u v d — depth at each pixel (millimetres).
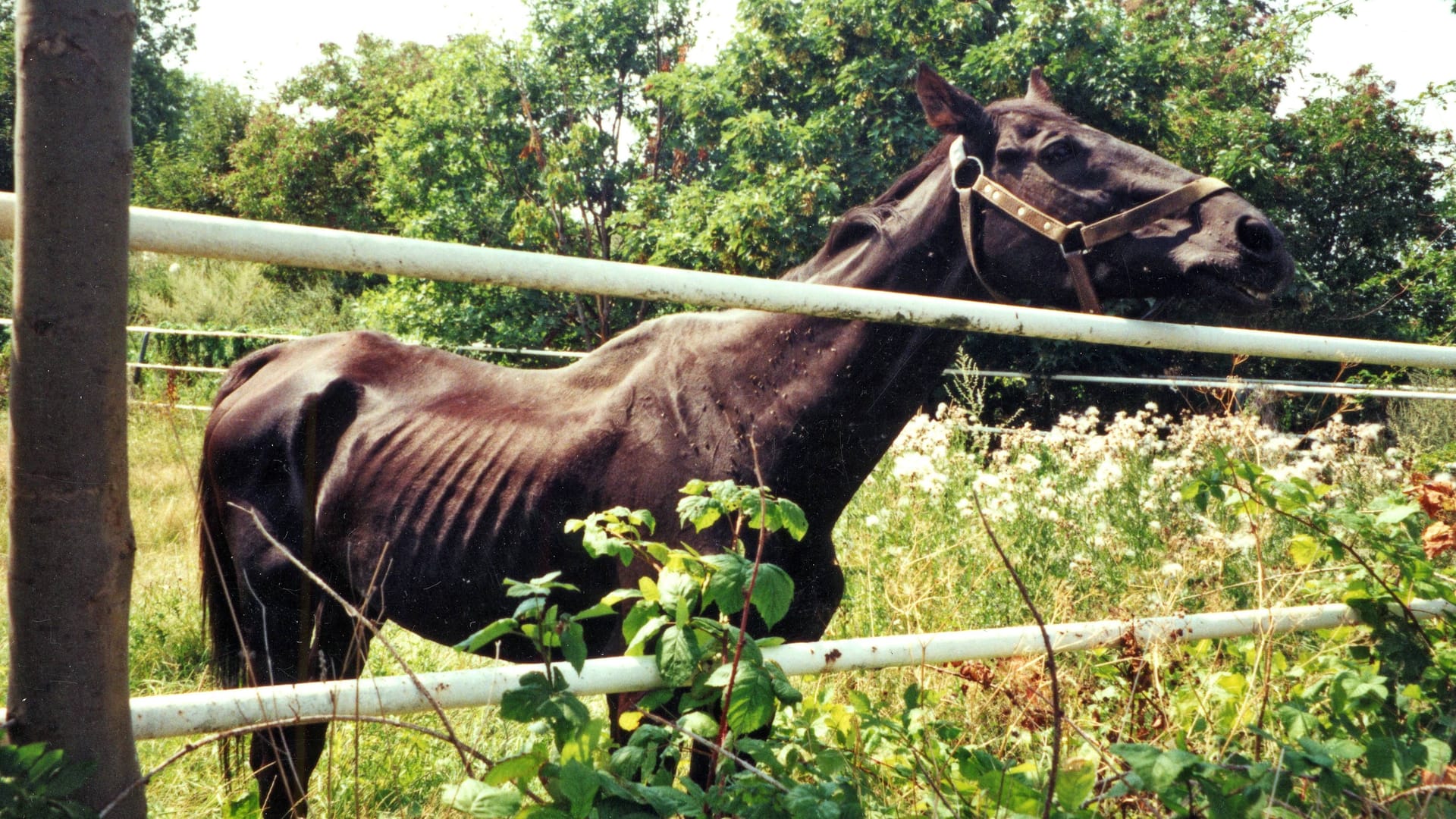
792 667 1520
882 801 1703
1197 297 1983
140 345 11141
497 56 13336
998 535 3664
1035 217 2004
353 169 22391
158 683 3303
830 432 1911
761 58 11742
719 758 1333
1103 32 10438
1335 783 1312
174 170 25047
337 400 2379
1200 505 1933
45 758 964
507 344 11680
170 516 5250
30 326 948
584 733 1256
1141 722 1941
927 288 2088
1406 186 12250
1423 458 4719
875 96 10797
